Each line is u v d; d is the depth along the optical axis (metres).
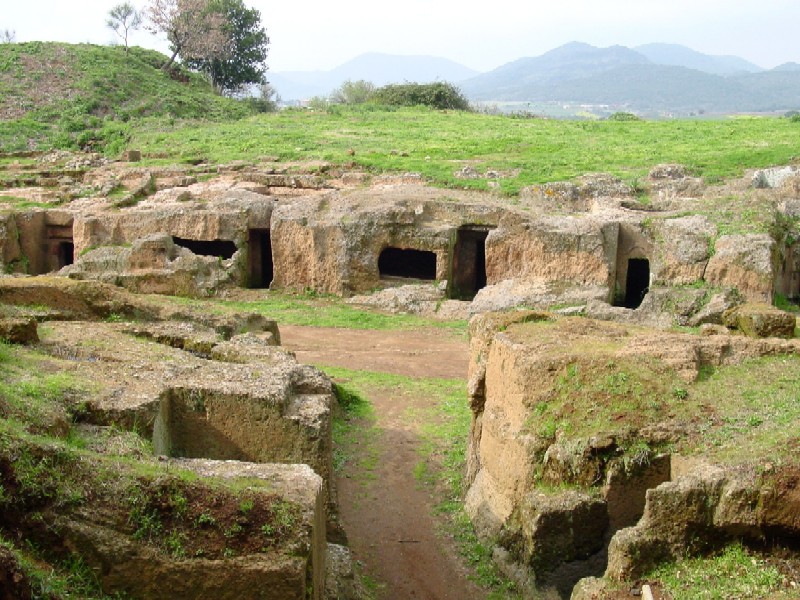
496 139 49.09
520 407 14.10
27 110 58.09
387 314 31.81
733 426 12.35
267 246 37.19
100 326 16.72
